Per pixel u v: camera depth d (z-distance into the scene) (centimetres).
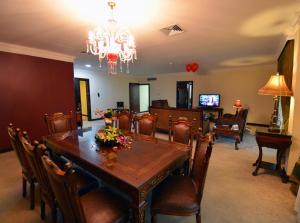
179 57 512
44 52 427
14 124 395
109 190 164
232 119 470
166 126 529
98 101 810
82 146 214
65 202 113
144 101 1084
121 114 332
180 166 197
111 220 130
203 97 799
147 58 527
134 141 233
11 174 279
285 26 271
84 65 658
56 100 462
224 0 196
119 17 236
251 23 262
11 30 286
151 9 215
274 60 564
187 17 239
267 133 270
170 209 146
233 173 285
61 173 102
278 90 263
